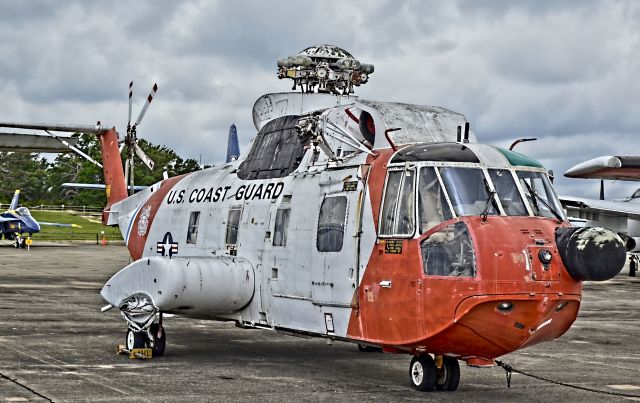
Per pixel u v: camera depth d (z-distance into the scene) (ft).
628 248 122.83
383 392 35.29
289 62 46.65
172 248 49.26
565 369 43.70
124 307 44.39
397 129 35.81
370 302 34.60
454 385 35.76
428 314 32.14
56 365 40.96
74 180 486.79
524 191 33.94
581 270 31.22
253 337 53.78
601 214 120.88
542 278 31.35
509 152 35.35
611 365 45.19
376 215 34.91
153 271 41.81
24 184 484.33
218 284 41.27
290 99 45.32
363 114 38.32
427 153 34.40
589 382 39.73
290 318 39.58
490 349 32.53
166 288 40.65
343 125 38.86
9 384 35.63
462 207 32.78
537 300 31.24
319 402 33.01
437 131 38.42
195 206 48.14
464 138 38.19
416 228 33.09
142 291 42.73
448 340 32.17
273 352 47.34
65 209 374.63
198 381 37.37
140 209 54.65
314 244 37.96
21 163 499.10
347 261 35.91
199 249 46.62
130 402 32.37
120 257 154.61
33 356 43.70
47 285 92.63
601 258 31.01
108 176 61.82
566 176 96.48
